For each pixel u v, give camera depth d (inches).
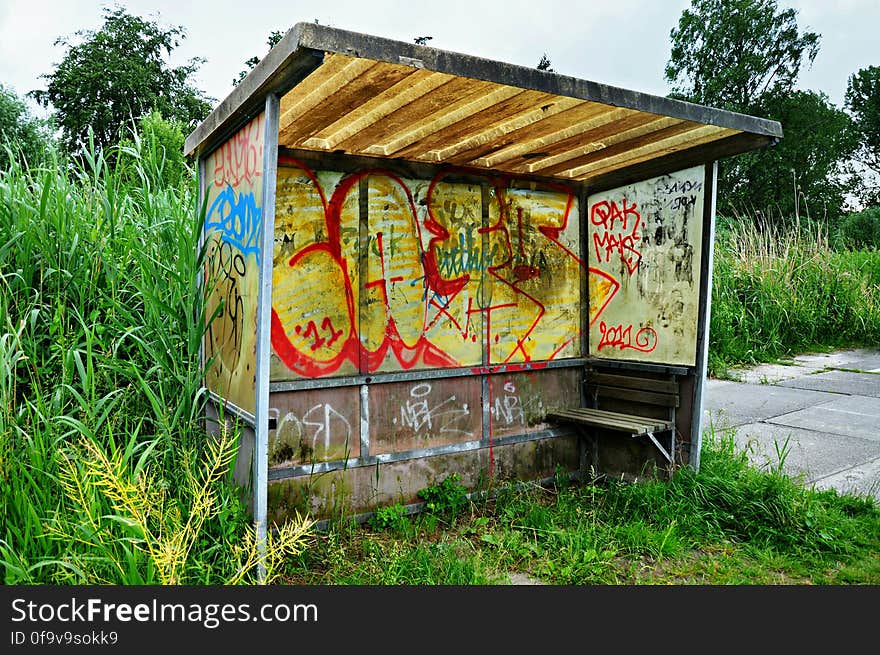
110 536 102.0
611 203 189.8
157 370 147.9
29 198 165.9
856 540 141.6
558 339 192.7
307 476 147.3
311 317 150.5
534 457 185.0
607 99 121.0
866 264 473.4
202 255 149.5
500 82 108.7
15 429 123.1
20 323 140.5
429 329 168.2
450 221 171.8
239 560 107.1
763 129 143.4
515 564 133.7
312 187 150.7
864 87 1744.6
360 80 111.9
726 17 1499.8
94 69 1256.2
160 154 198.1
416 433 164.4
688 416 170.4
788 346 406.6
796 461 196.9
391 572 124.3
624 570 131.3
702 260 167.2
